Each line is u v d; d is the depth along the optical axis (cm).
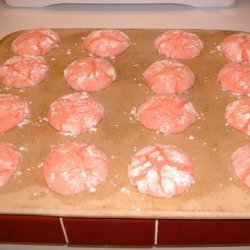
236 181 33
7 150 36
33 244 36
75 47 48
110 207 32
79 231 34
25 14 59
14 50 47
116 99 42
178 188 33
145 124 38
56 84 43
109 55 46
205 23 57
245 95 41
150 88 42
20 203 32
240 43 46
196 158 36
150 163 34
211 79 43
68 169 34
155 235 34
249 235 34
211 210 31
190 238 34
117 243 35
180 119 38
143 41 48
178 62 45
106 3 58
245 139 37
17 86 43
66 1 58
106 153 36
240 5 60
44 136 38
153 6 60
